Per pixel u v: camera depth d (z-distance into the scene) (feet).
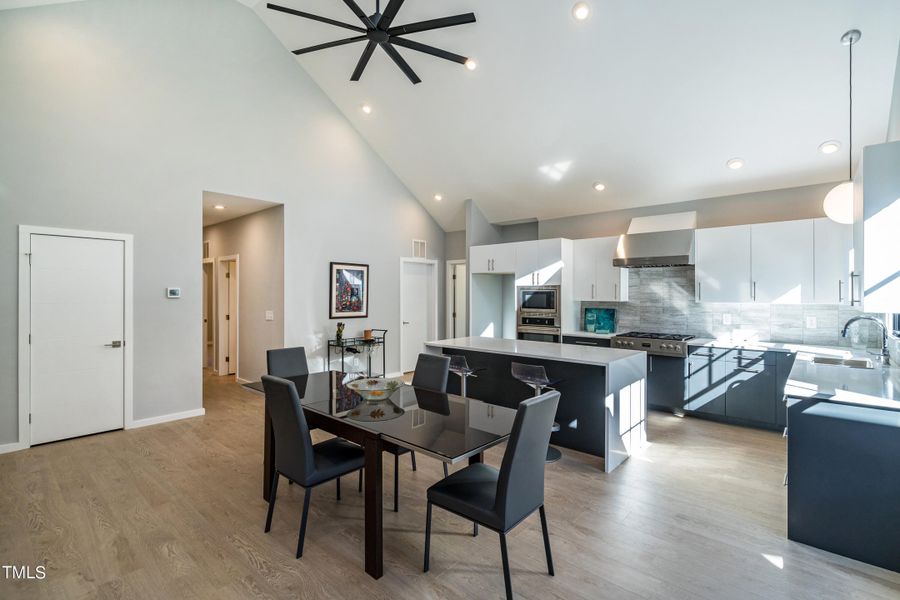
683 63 11.95
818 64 10.84
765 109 12.37
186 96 14.84
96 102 13.01
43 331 12.28
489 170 19.06
